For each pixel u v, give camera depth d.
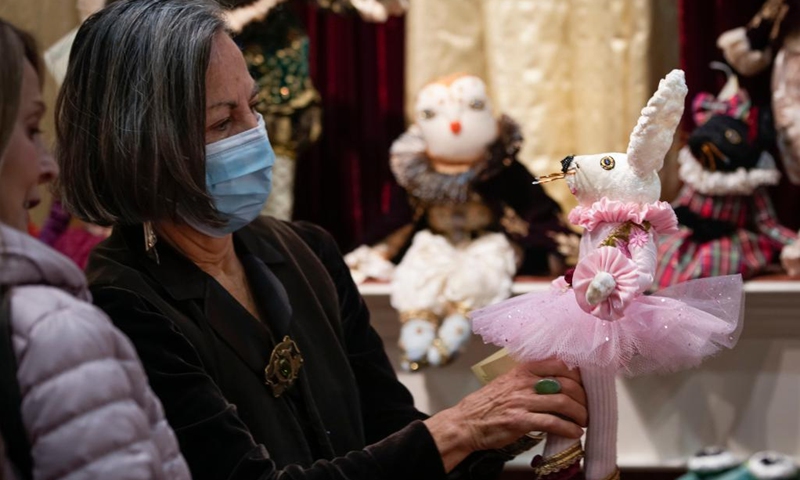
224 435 1.33
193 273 1.44
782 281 2.45
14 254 0.97
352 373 1.55
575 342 1.36
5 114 0.99
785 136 2.54
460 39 2.79
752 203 2.54
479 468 1.51
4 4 2.71
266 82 2.56
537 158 2.77
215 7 1.45
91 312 0.98
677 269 2.48
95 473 0.93
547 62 2.76
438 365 2.43
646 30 2.68
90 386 0.94
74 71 1.41
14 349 0.95
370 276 2.60
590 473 1.43
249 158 1.43
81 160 1.40
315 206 2.93
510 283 2.49
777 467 2.39
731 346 1.39
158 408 1.04
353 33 2.88
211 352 1.41
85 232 2.55
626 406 2.53
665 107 1.35
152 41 1.38
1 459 0.93
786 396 2.48
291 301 1.52
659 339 1.35
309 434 1.46
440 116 2.49
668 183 2.69
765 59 2.56
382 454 1.36
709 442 2.52
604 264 1.32
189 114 1.37
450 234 2.59
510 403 1.39
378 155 2.90
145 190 1.37
